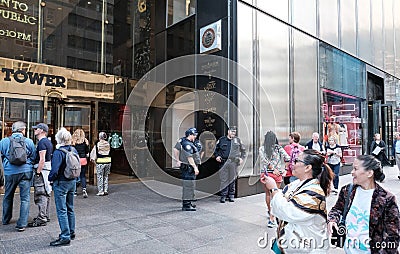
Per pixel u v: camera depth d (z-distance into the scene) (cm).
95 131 941
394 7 1572
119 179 946
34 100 824
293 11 875
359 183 214
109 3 1049
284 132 813
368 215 207
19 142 432
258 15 762
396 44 1571
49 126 855
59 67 861
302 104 887
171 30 948
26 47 867
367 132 1242
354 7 1207
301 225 207
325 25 1019
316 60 960
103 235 415
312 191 210
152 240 397
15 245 373
